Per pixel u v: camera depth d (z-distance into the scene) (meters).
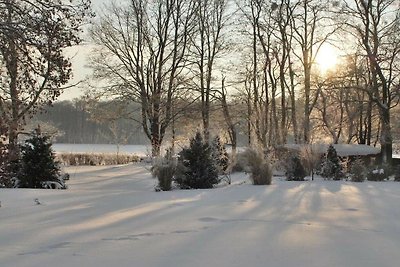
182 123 35.19
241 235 6.34
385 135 29.70
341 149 28.48
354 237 6.29
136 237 6.19
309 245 5.75
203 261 4.95
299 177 18.27
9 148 14.83
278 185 15.27
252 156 16.33
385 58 30.92
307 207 9.40
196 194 12.28
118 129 46.75
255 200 10.64
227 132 36.94
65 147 62.72
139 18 35.81
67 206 9.55
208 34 37.34
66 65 12.43
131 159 40.56
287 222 7.46
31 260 4.95
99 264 4.80
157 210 8.86
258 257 5.14
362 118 40.94
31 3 11.48
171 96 35.19
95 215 8.18
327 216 8.18
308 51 36.09
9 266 4.72
